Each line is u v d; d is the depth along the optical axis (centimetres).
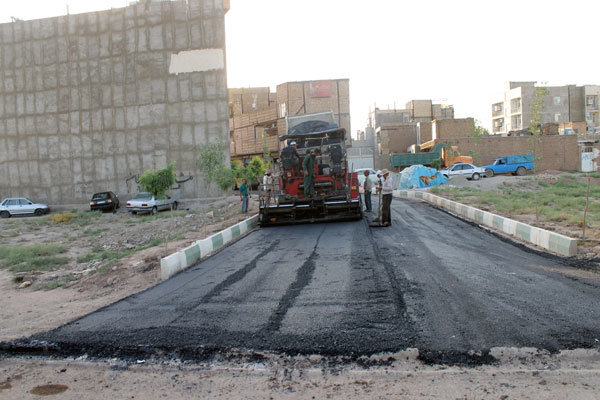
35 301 832
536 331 450
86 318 590
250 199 3023
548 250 889
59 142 3359
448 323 481
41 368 448
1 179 3444
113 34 3250
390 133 5834
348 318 514
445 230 1223
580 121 7225
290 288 671
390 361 409
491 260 801
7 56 3394
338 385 377
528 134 5116
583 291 582
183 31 3167
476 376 376
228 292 673
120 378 416
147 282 854
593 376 366
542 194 2314
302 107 4500
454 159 4572
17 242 1866
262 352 441
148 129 3222
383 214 1368
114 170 3288
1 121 3425
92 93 3297
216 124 3158
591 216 1295
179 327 523
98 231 2095
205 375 410
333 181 1598
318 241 1143
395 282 661
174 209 3064
